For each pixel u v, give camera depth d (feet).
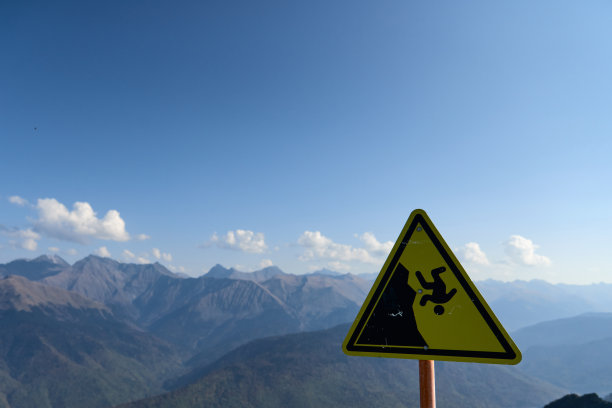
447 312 11.05
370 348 11.44
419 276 11.49
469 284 11.03
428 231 11.71
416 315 11.27
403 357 11.14
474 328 10.75
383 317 11.51
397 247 11.88
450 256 11.35
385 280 11.76
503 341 10.41
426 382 10.89
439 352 10.89
